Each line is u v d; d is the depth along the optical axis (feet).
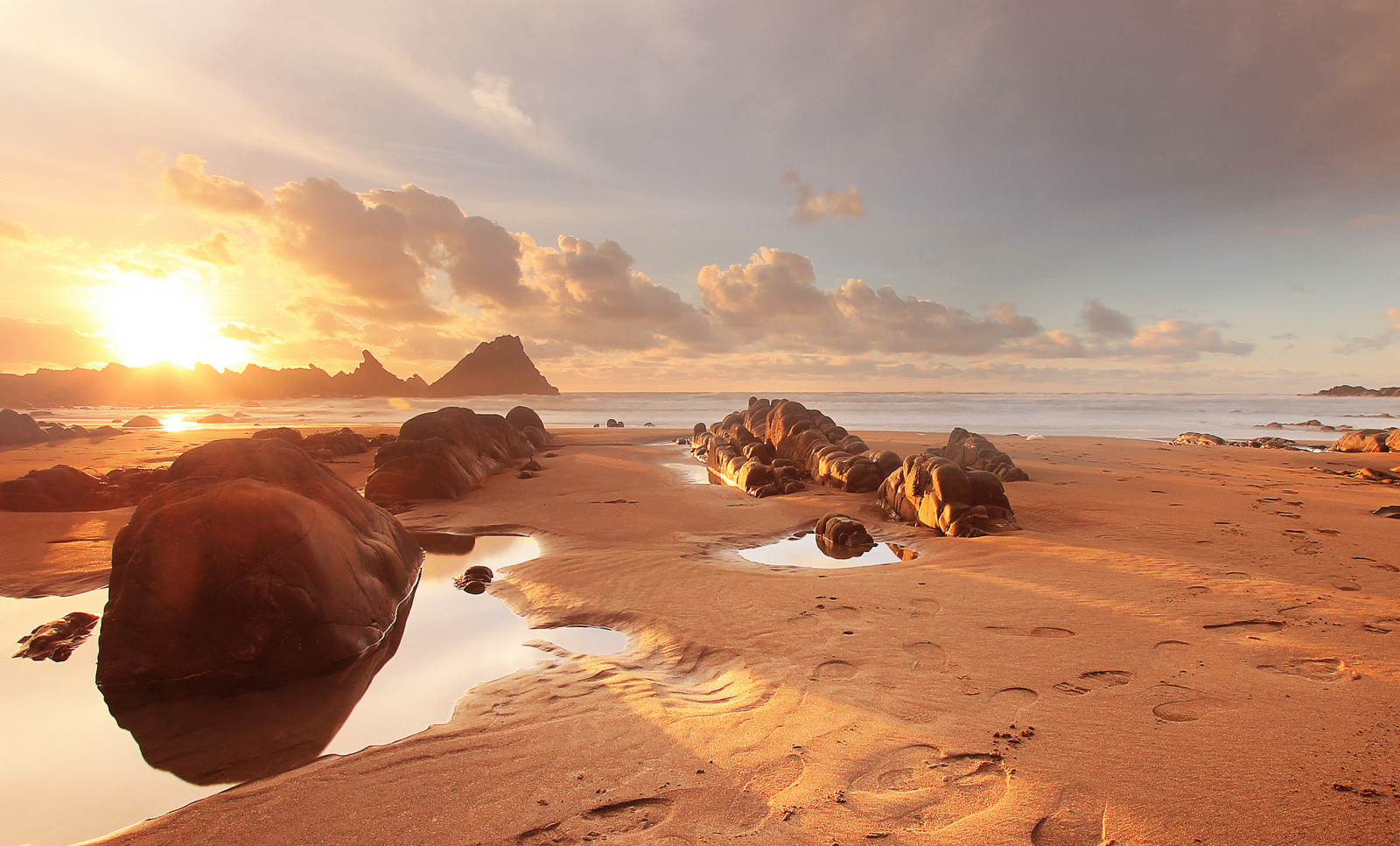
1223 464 61.46
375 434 100.17
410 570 25.68
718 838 9.68
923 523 35.91
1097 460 64.18
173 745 13.97
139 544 18.07
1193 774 11.03
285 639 17.79
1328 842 9.20
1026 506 38.99
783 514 39.04
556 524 36.60
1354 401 257.55
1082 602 21.03
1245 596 21.22
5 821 11.43
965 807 10.31
